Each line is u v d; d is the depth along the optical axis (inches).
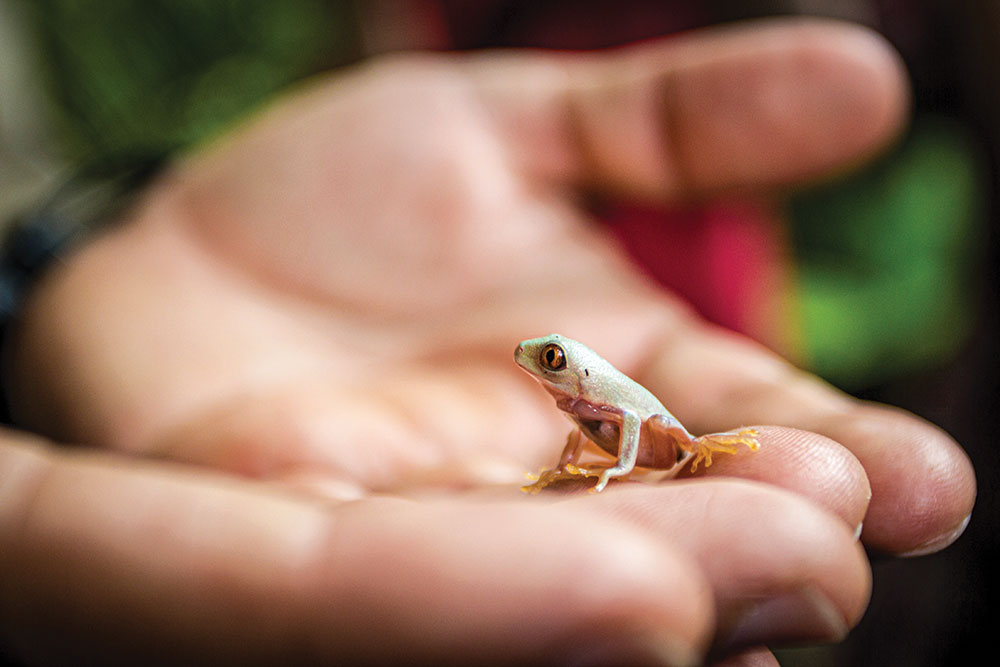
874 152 9.9
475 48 15.5
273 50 18.0
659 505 5.9
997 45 11.6
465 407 8.9
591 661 5.3
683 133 10.2
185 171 12.1
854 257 12.4
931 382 12.4
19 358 10.6
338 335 10.2
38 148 18.9
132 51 18.0
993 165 12.2
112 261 10.8
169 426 9.3
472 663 5.3
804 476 6.3
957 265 12.3
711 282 11.6
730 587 5.7
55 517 5.8
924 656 11.1
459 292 10.4
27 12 18.0
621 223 11.6
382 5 16.2
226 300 10.3
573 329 9.1
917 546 6.6
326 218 10.6
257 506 5.8
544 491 6.9
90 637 5.7
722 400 7.7
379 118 10.9
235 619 5.5
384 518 5.6
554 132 10.9
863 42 9.6
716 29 12.6
